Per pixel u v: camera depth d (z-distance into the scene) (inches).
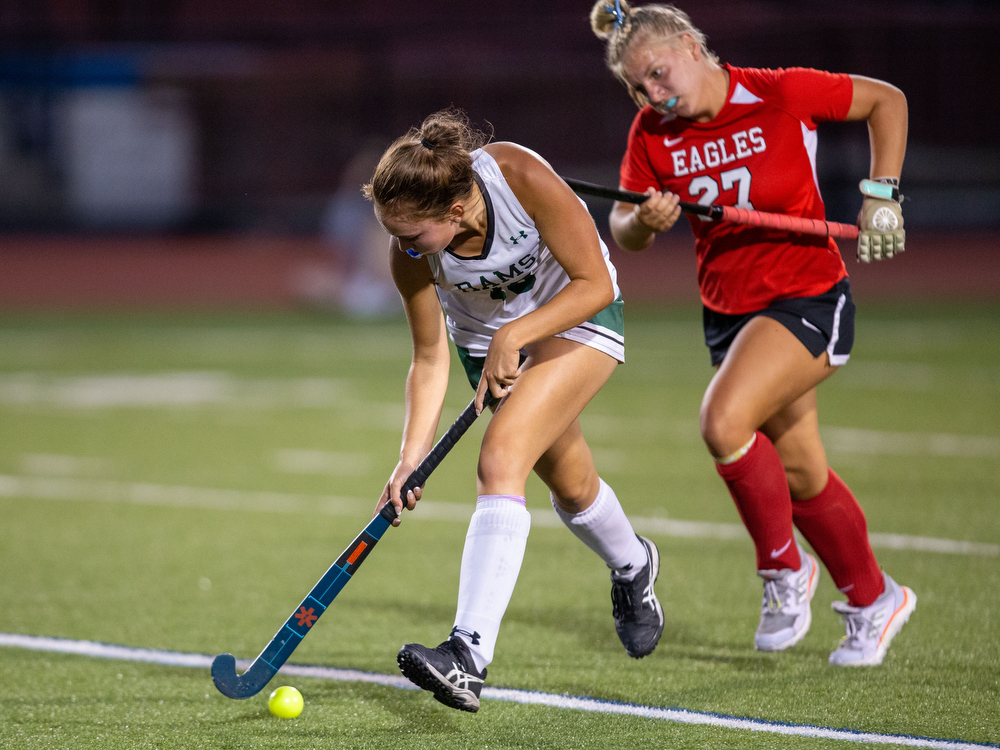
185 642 602.9
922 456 1077.8
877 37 3710.6
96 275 3211.1
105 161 3762.3
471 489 1003.9
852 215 3609.7
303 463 1126.4
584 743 457.4
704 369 1765.5
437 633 617.0
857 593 555.5
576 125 3799.2
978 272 3196.4
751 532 562.9
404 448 493.0
